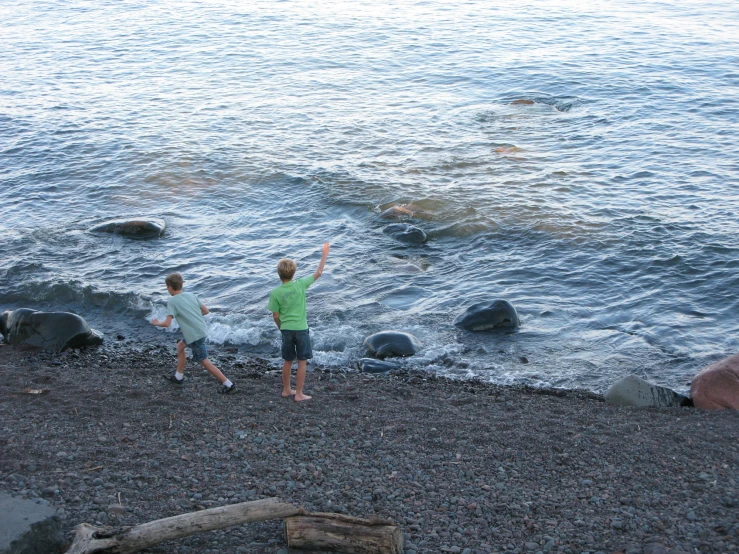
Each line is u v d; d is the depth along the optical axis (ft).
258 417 28.91
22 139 78.64
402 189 62.75
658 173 65.10
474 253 51.47
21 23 148.15
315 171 67.92
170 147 75.20
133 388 32.30
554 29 135.95
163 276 49.29
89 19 151.43
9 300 46.21
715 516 21.03
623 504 21.95
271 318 43.24
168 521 18.56
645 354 38.60
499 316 41.60
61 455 24.61
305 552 18.75
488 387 34.78
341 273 48.73
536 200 59.52
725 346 39.14
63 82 103.55
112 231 55.93
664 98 89.81
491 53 118.01
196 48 125.08
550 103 90.12
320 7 160.15
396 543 18.52
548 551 19.22
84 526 18.63
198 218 59.06
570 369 37.24
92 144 76.64
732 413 30.35
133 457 24.79
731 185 61.57
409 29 137.49
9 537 17.25
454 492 22.71
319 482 23.17
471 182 64.34
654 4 159.33
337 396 32.12
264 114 87.15
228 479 23.22
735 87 93.45
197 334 31.40
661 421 29.27
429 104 91.09
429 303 44.75
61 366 36.55
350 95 95.50
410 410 30.25
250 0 169.07
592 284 46.44
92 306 45.57
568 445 26.40
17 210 61.05
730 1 160.35
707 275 46.65
